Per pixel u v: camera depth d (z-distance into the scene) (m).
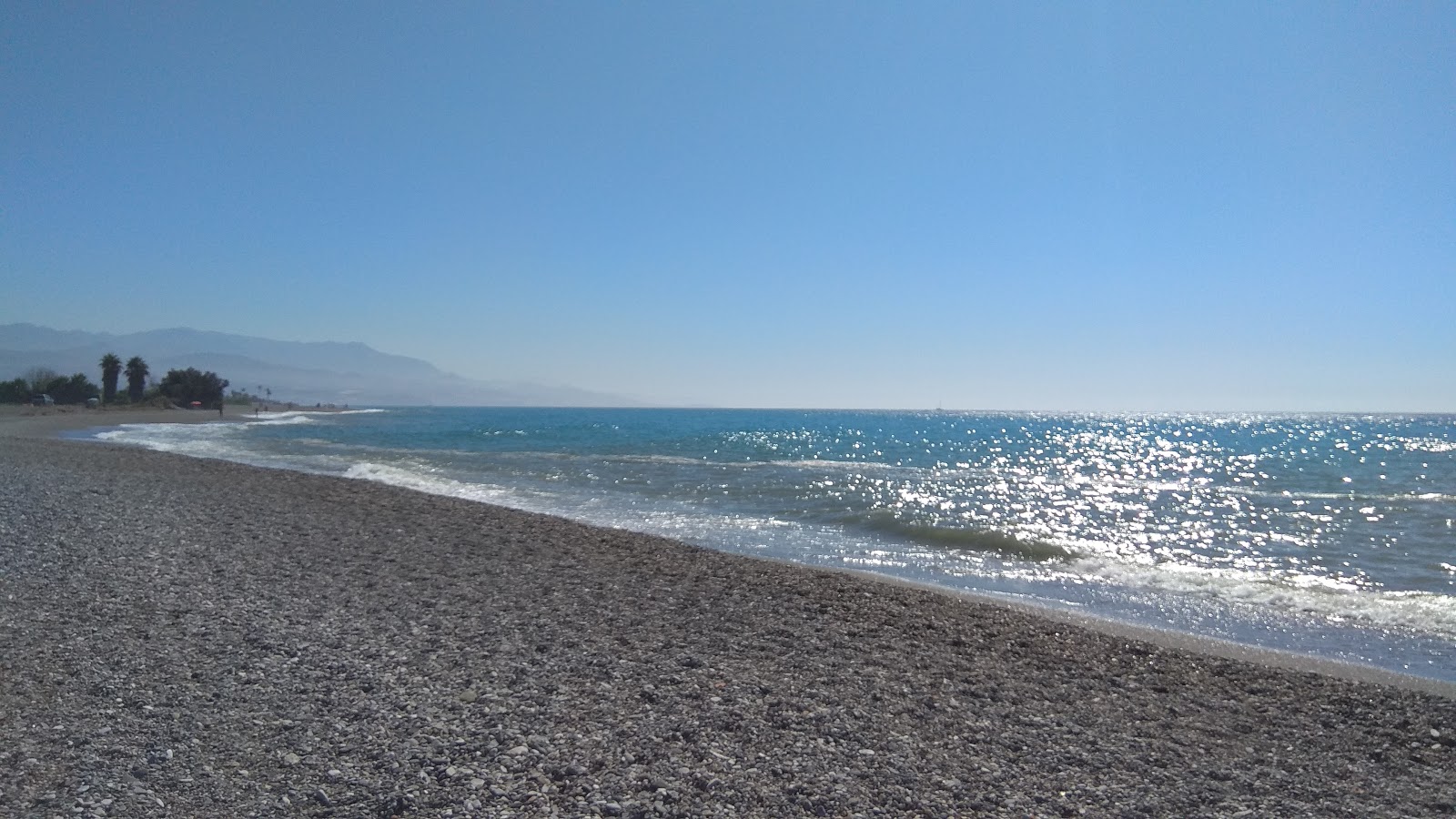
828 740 6.40
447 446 55.12
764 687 7.56
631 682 7.56
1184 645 10.32
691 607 10.73
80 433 54.84
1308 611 12.48
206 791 5.17
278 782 5.32
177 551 13.09
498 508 20.22
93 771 5.35
